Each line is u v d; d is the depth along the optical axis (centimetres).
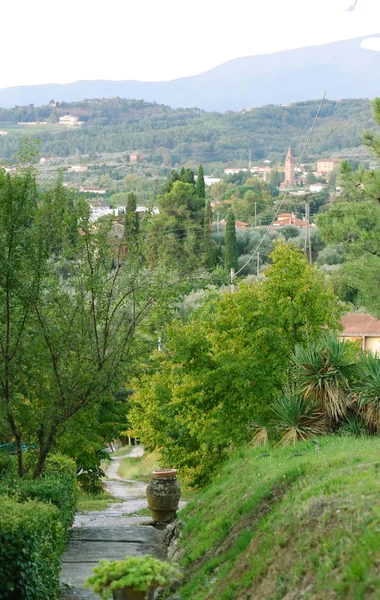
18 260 1439
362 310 6328
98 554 1577
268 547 901
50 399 1546
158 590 1134
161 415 2959
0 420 1455
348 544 714
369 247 2788
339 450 1338
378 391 1681
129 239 1638
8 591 918
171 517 2002
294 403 1748
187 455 2922
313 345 1827
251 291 2261
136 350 1639
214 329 2253
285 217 13800
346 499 841
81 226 1544
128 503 3088
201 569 1084
